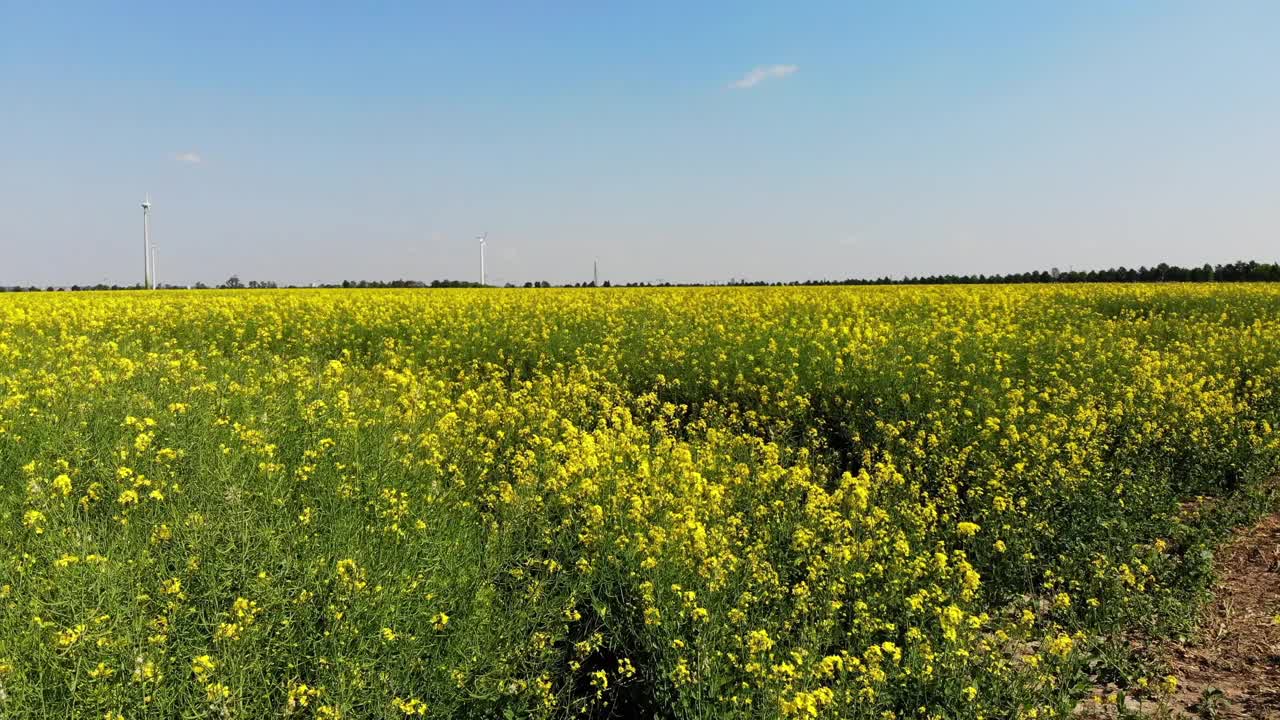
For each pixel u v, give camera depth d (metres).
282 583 4.80
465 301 27.38
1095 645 5.72
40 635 4.08
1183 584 6.72
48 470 6.22
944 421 10.38
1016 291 31.88
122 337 16.11
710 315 21.48
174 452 6.57
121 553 4.90
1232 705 5.20
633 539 6.27
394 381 11.62
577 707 4.95
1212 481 9.42
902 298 27.50
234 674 3.96
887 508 7.77
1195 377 14.09
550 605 5.42
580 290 41.97
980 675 4.94
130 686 3.84
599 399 11.88
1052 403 11.41
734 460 9.38
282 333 18.22
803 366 13.09
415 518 6.24
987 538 7.25
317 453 7.04
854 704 4.71
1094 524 7.58
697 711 4.41
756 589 5.83
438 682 4.47
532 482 7.40
